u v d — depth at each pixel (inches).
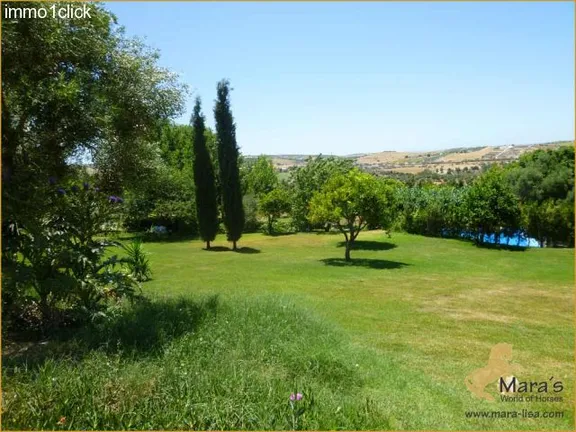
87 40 245.4
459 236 1169.4
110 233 253.4
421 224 1216.2
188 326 211.0
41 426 121.8
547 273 681.0
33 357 171.8
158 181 467.2
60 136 256.2
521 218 1088.2
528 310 414.9
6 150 234.8
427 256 852.0
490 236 1117.7
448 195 1195.3
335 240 1103.0
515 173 1460.4
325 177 1316.4
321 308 372.8
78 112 253.0
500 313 397.7
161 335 191.9
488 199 1045.8
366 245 999.0
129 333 195.3
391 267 692.7
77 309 221.6
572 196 1350.9
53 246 221.1
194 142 949.2
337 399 154.3
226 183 949.2
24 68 222.7
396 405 161.6
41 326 214.7
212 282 501.4
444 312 392.8
